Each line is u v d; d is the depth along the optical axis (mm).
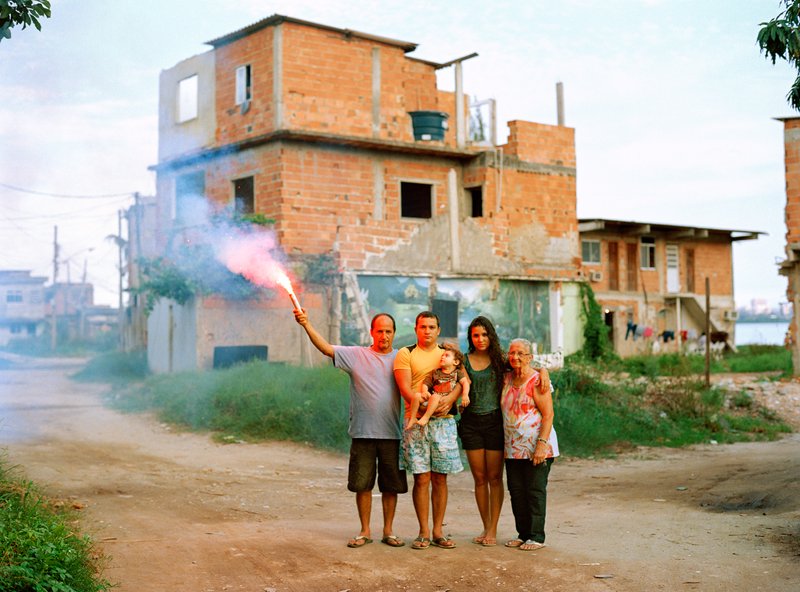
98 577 6441
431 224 24688
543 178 28000
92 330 64250
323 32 23906
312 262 22750
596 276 34781
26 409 18766
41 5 7605
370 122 24781
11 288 65375
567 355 27719
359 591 6348
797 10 8930
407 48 25562
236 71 24547
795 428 18453
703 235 36938
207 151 25062
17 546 6145
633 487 11727
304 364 22484
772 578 6516
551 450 7406
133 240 36219
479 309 25547
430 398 7328
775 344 41844
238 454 13758
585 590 6301
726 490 11094
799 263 26266
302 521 8945
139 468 12227
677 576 6617
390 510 7613
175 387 18469
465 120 27875
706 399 18703
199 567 6902
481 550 7406
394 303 23734
